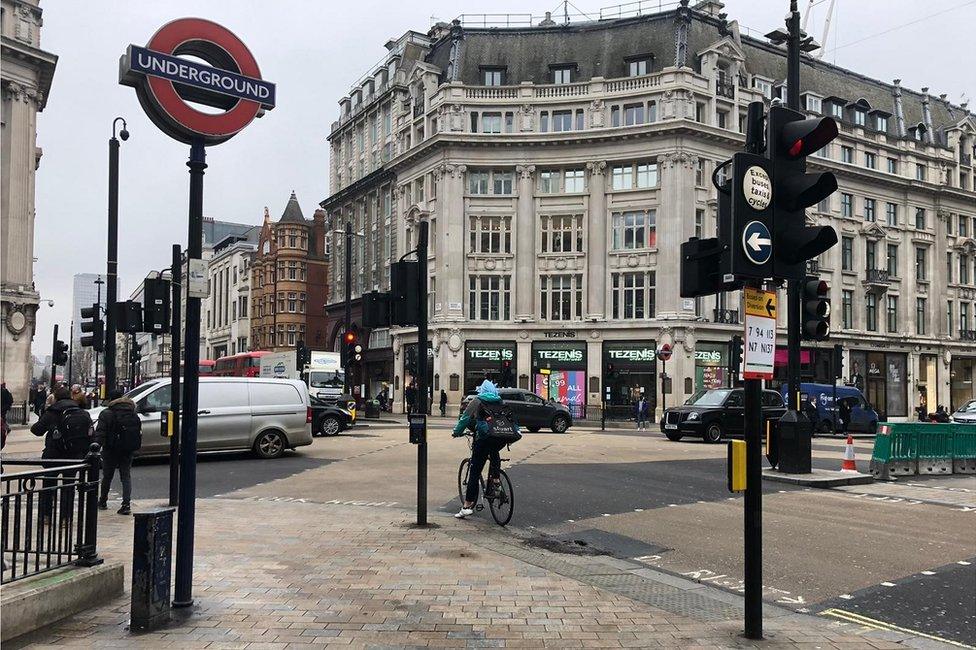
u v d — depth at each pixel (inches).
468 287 1755.7
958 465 599.8
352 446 801.6
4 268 1485.0
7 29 1492.4
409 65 2044.8
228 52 227.3
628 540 345.4
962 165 2279.8
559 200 1740.9
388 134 2103.8
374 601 226.8
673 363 1608.0
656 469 608.4
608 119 1711.4
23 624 190.9
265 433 675.4
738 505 439.2
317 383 1507.1
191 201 219.9
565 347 1706.4
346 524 357.1
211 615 210.4
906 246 2113.7
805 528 371.6
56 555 223.5
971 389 2274.9
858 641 199.2
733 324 1675.7
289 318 2674.7
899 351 2074.3
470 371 1724.9
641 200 1685.5
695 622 213.3
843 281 1971.0
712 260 210.5
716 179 207.0
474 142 1740.9
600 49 1790.1
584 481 534.0
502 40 1846.7
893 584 269.6
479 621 209.8
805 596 254.8
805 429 550.9
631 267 1685.5
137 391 635.5
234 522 360.5
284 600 226.4
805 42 737.6
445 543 314.3
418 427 357.4
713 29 1781.5
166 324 412.8
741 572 288.7
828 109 1985.7
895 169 2124.8
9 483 205.5
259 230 3545.8
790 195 201.8
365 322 369.7
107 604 222.2
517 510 418.0
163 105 210.1
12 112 1512.1
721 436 958.4
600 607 225.6
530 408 1100.5
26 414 1425.9
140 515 199.9
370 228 2148.1
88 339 723.4
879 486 521.7
